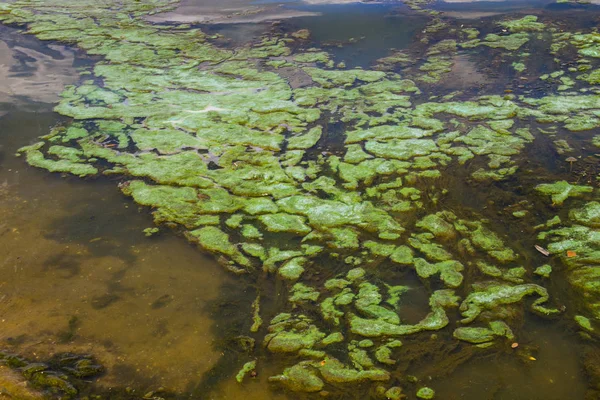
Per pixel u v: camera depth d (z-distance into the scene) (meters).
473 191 5.82
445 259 4.87
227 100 8.16
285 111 7.77
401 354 3.95
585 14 11.52
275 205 5.72
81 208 5.75
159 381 3.78
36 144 7.05
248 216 5.57
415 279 4.68
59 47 10.63
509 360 3.85
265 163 6.48
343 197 5.79
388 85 8.57
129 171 6.41
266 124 7.40
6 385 3.71
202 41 10.83
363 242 5.14
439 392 3.64
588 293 4.39
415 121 7.38
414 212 5.52
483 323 4.19
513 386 3.65
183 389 3.71
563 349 3.92
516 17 11.54
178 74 9.22
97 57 10.08
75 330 4.21
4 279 4.76
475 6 12.51
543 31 10.64
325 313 4.34
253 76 9.02
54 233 5.36
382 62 9.55
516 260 4.80
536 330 4.10
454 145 6.75
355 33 11.05
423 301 4.45
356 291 4.57
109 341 4.11
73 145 7.01
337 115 7.64
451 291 4.51
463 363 3.85
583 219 5.25
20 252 5.09
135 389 3.72
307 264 4.89
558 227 5.18
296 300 4.49
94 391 3.71
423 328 4.17
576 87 8.27
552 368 3.77
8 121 7.68
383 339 4.09
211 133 7.19
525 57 9.48
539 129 7.07
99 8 13.45
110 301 4.50
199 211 5.66
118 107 8.03
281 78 8.94
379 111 7.71
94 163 6.60
